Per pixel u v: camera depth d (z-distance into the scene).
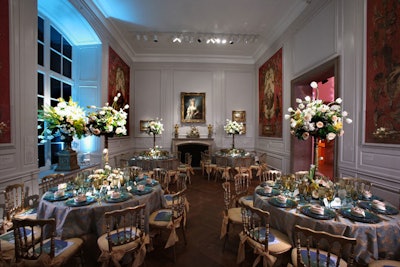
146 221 2.94
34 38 3.50
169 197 3.96
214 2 5.35
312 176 2.95
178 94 8.97
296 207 2.56
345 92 4.05
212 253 3.03
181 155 8.91
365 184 3.39
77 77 5.85
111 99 6.52
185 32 6.90
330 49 4.46
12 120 3.11
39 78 4.62
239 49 8.34
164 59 8.87
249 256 2.94
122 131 3.58
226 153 7.36
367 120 3.59
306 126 2.75
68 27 5.28
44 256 2.04
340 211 2.38
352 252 1.70
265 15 5.91
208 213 4.40
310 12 5.14
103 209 2.63
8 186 2.90
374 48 3.46
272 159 7.39
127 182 3.59
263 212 2.23
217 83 9.05
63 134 4.44
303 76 5.45
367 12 3.57
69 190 3.20
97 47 5.82
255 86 9.02
